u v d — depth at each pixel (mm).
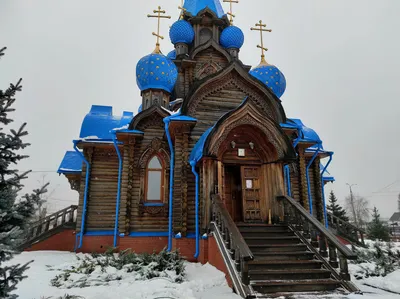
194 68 16500
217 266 8406
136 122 13633
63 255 12492
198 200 10844
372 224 21688
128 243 12312
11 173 4359
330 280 7121
